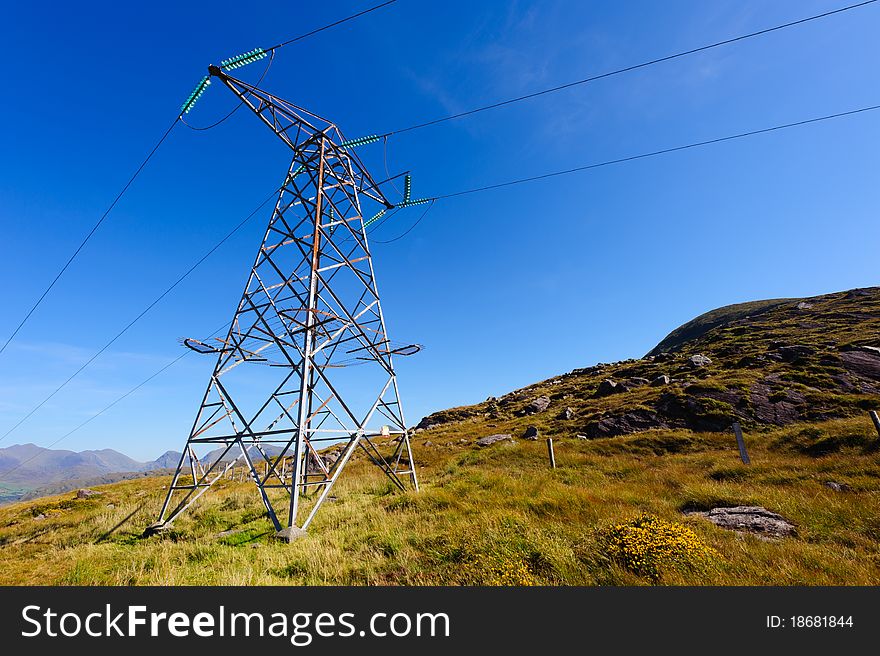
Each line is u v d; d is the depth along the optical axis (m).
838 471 13.68
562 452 23.19
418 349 16.48
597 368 60.31
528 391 58.94
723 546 7.85
